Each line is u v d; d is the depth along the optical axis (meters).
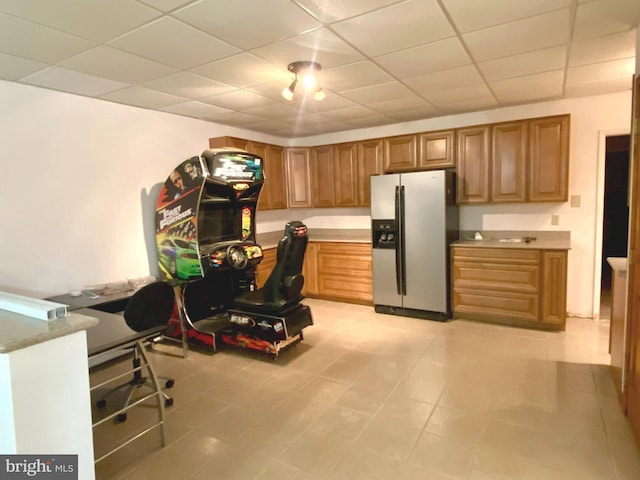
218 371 3.14
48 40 2.17
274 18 2.01
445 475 1.88
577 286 4.11
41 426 1.44
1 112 2.76
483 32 2.26
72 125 3.17
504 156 4.08
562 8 2.00
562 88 3.50
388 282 4.46
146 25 2.04
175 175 3.54
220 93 3.30
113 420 2.46
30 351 1.40
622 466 1.89
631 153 2.25
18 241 2.86
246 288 4.10
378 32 2.22
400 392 2.69
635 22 2.17
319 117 4.34
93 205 3.33
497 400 2.54
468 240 4.43
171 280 3.65
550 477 1.84
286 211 5.74
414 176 4.16
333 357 3.33
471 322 4.13
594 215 3.97
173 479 1.92
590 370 2.93
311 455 2.07
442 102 3.84
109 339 2.04
